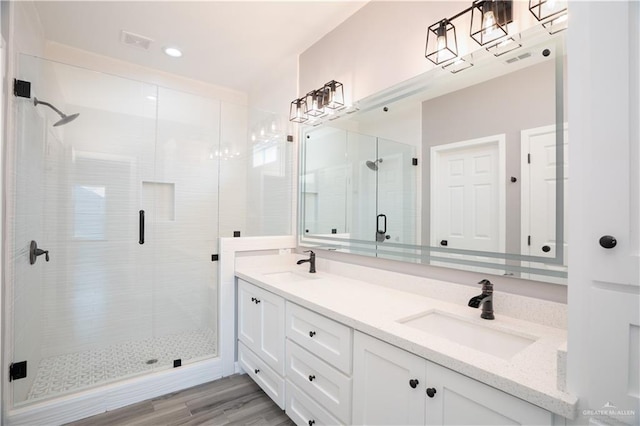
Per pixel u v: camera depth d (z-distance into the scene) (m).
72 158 2.30
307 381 1.61
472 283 1.51
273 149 2.93
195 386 2.24
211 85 3.45
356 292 1.77
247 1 2.12
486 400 0.90
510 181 1.35
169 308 2.65
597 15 0.73
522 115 1.31
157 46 2.69
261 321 2.07
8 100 1.65
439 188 1.64
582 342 0.75
